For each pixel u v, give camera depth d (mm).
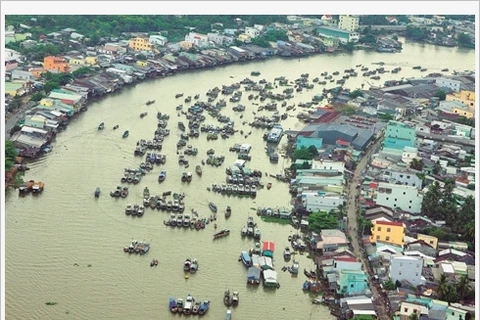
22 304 105312
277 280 116312
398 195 144625
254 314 107125
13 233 125438
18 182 144625
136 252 122438
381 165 165250
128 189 148000
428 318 103438
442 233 132250
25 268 114562
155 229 131750
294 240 130250
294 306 109938
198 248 125875
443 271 118000
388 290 112938
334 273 117000
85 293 109312
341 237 128625
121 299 108438
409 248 126875
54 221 131375
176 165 163500
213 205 142250
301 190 148875
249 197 149375
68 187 146625
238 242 129375
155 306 107312
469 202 139500
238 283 115438
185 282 114438
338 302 110625
